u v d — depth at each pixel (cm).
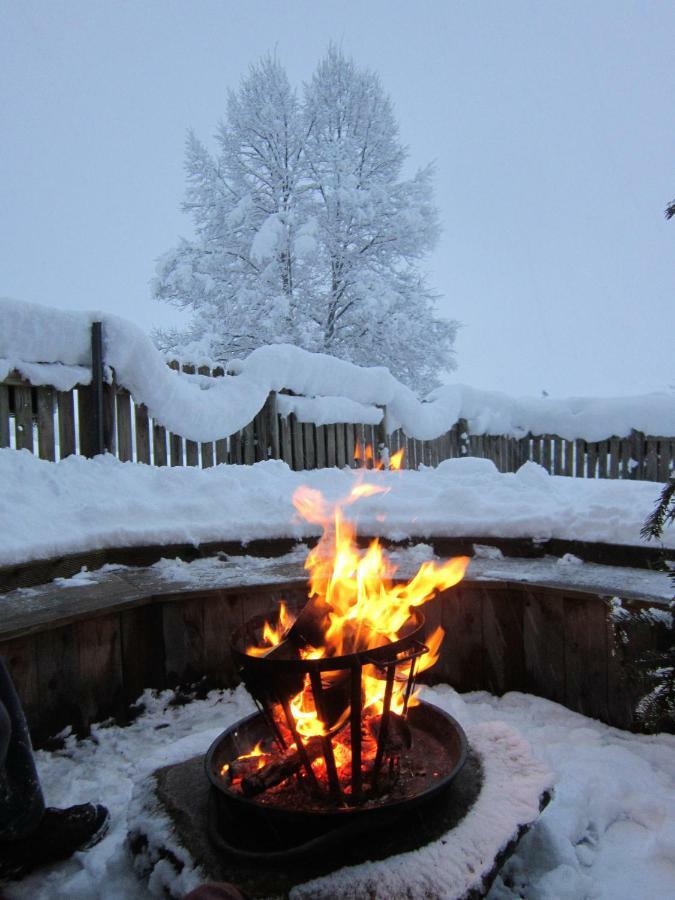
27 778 177
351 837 144
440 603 306
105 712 270
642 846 182
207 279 1309
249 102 1393
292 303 1323
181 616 296
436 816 155
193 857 148
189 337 1326
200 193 1388
